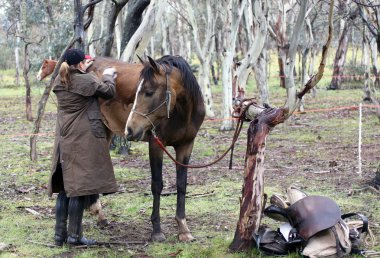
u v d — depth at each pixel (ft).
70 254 18.49
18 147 42.78
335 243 16.49
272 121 17.43
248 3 52.08
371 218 21.85
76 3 30.14
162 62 18.38
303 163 34.24
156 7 36.65
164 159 36.60
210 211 23.43
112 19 37.50
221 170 32.48
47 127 56.59
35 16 69.82
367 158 35.24
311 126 53.26
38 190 28.40
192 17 58.65
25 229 21.21
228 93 51.39
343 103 73.61
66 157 18.06
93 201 21.35
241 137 47.19
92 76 18.21
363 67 104.22
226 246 18.44
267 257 17.31
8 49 151.02
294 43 17.19
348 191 26.22
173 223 21.89
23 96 100.01
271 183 28.60
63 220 19.22
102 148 18.31
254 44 44.93
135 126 17.48
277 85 108.88
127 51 36.06
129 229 21.29
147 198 25.93
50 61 26.30
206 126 55.11
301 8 17.04
